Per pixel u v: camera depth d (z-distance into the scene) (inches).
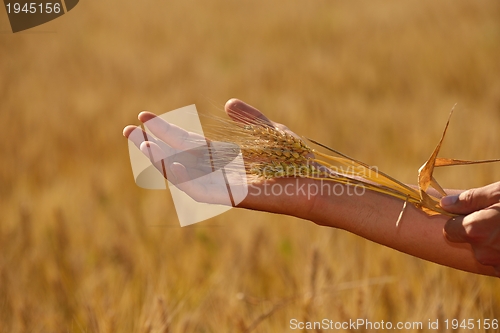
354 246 87.9
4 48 302.5
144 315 67.9
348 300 76.5
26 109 193.6
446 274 76.4
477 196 51.0
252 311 75.7
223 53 294.4
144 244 96.6
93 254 96.2
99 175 130.3
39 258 92.2
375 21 340.2
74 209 113.1
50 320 75.9
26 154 146.4
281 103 185.8
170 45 312.0
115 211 109.5
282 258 91.1
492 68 226.5
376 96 211.8
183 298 77.6
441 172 121.1
